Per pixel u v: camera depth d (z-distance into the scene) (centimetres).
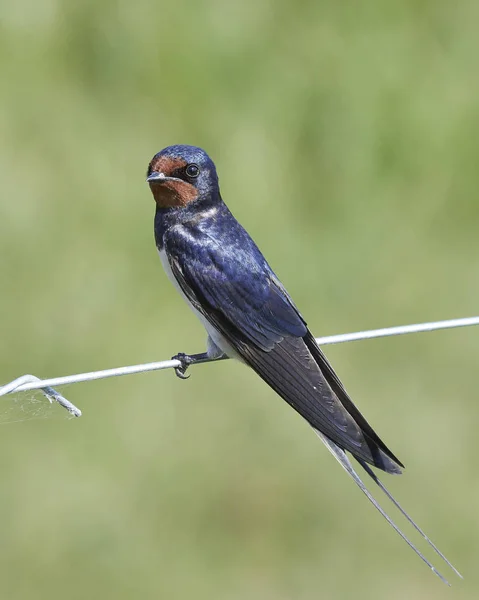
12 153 1315
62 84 1410
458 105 1469
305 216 1380
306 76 1460
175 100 1421
